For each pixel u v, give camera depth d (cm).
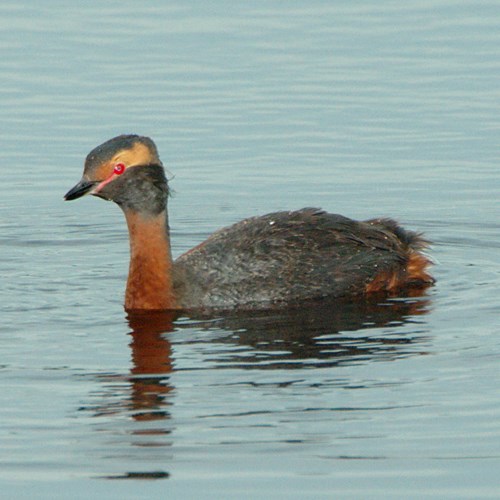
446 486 1138
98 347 1486
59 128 2406
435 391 1335
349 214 2066
